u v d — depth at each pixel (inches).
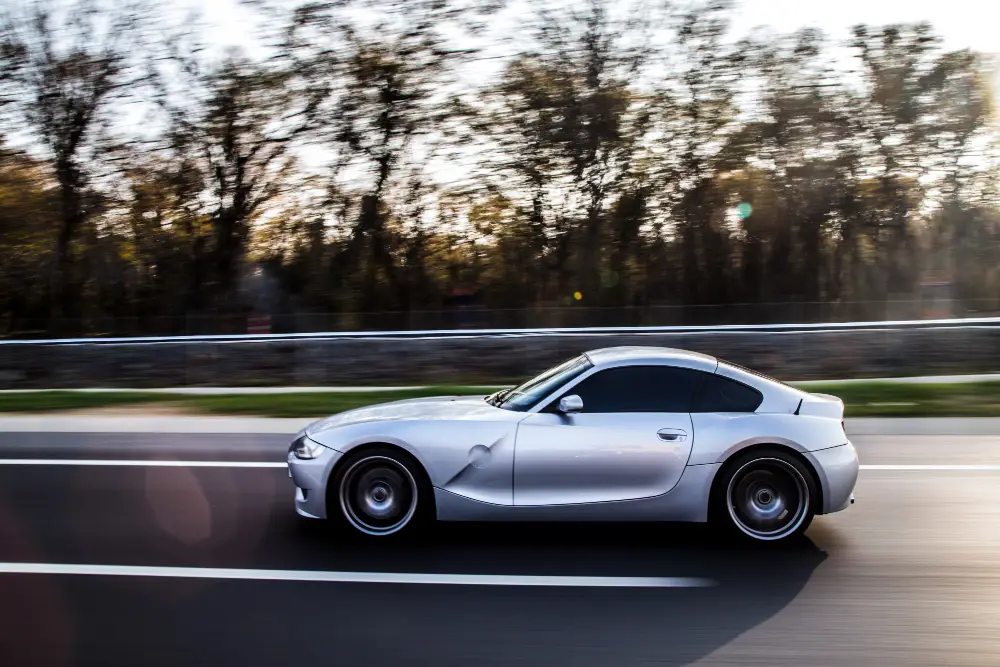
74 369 584.1
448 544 203.2
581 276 1184.2
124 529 218.4
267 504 243.3
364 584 176.7
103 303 1138.0
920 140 1188.5
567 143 1104.2
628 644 147.9
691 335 573.6
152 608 163.8
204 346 581.3
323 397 479.2
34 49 1059.9
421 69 1099.3
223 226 1137.4
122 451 329.4
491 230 1193.4
